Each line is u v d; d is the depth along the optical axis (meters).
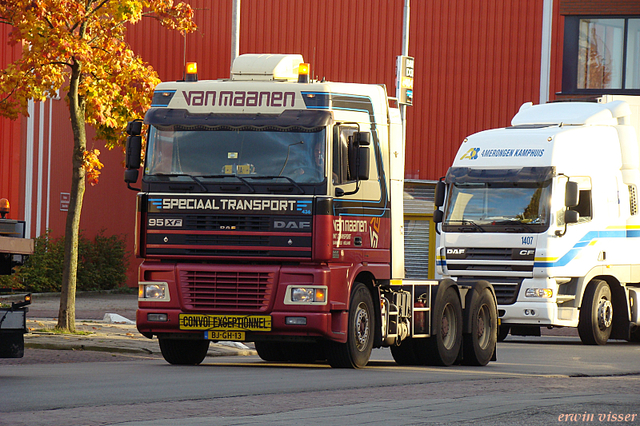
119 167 116.94
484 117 118.75
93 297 103.06
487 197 67.00
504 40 118.50
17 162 99.12
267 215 41.88
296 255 41.62
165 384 35.72
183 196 42.53
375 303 45.59
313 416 28.08
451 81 119.12
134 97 60.69
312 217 41.56
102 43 59.38
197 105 43.19
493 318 51.66
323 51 121.00
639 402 32.88
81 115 60.28
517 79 118.31
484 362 50.50
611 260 68.62
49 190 104.75
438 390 35.38
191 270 42.69
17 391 33.00
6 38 95.69
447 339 49.22
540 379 40.31
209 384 35.97
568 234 66.00
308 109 42.53
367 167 42.44
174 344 45.81
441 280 49.06
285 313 42.03
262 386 35.56
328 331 42.09
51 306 87.25
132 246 119.12
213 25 121.50
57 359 46.97
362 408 30.03
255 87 43.06
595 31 112.12
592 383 39.12
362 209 44.03
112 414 27.69
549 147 66.31
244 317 42.28
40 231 103.50
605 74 111.94
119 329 62.59
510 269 65.94
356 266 43.66
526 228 65.62
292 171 41.91
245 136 42.47
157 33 121.75
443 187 68.88
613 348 64.50
